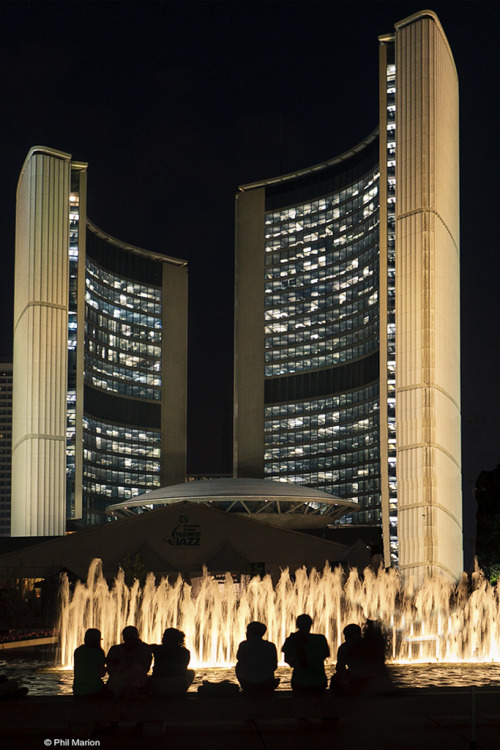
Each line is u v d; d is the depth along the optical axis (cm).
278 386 19138
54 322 15938
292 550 10994
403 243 14688
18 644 4769
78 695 1545
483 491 5906
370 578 9694
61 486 15588
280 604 9438
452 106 16212
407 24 15150
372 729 1427
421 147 14700
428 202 14575
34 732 1441
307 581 10006
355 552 10731
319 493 13050
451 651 4550
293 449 18700
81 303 16888
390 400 14775
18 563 10900
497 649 4662
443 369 14612
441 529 13875
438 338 14438
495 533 5731
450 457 14688
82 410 16700
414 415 14150
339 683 1579
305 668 1583
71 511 16450
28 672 3775
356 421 17688
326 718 1468
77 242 16975
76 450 16588
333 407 18225
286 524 13200
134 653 1582
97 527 11044
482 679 3091
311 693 1495
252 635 1586
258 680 1555
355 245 17988
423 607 9419
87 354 18400
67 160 16462
